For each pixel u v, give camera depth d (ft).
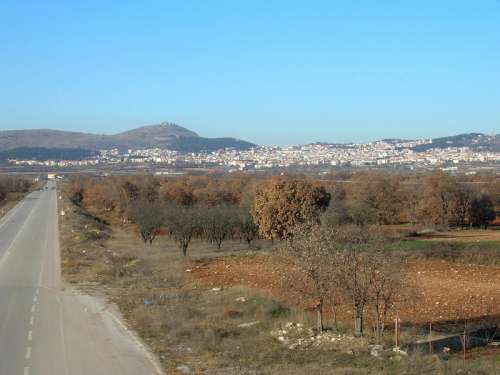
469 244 173.37
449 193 269.44
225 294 109.40
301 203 182.60
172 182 349.61
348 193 307.58
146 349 72.02
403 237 212.43
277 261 88.43
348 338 72.49
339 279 73.51
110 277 130.93
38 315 92.73
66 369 63.67
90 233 227.20
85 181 570.46
